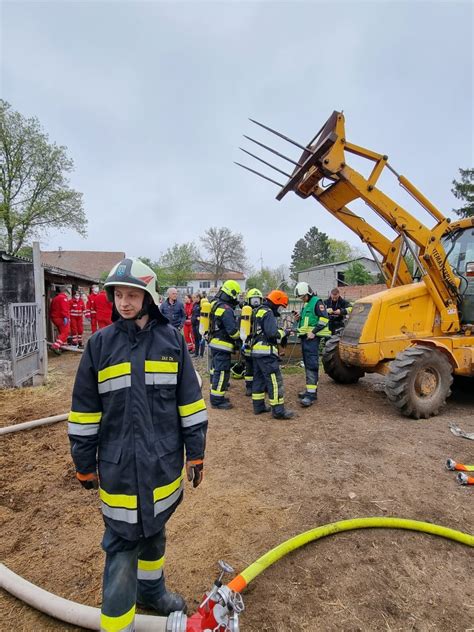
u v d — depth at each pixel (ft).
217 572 7.95
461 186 126.41
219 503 10.50
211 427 16.43
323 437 15.12
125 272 5.58
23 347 22.47
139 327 5.80
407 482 11.59
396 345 18.95
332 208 19.40
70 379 25.16
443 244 21.15
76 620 6.39
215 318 19.03
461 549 8.68
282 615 6.88
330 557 8.32
